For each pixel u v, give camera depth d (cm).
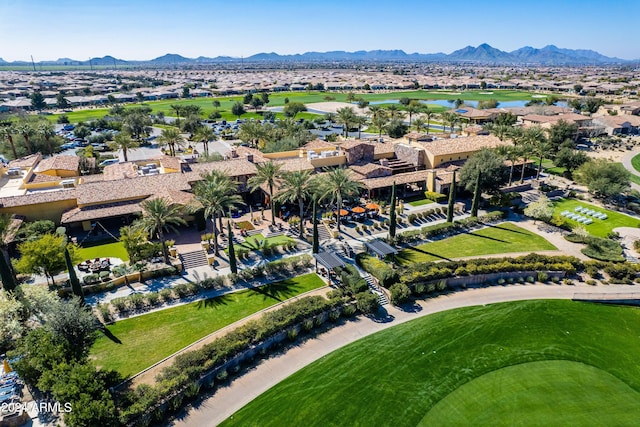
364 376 3753
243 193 8031
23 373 3366
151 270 5381
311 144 9994
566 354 4072
